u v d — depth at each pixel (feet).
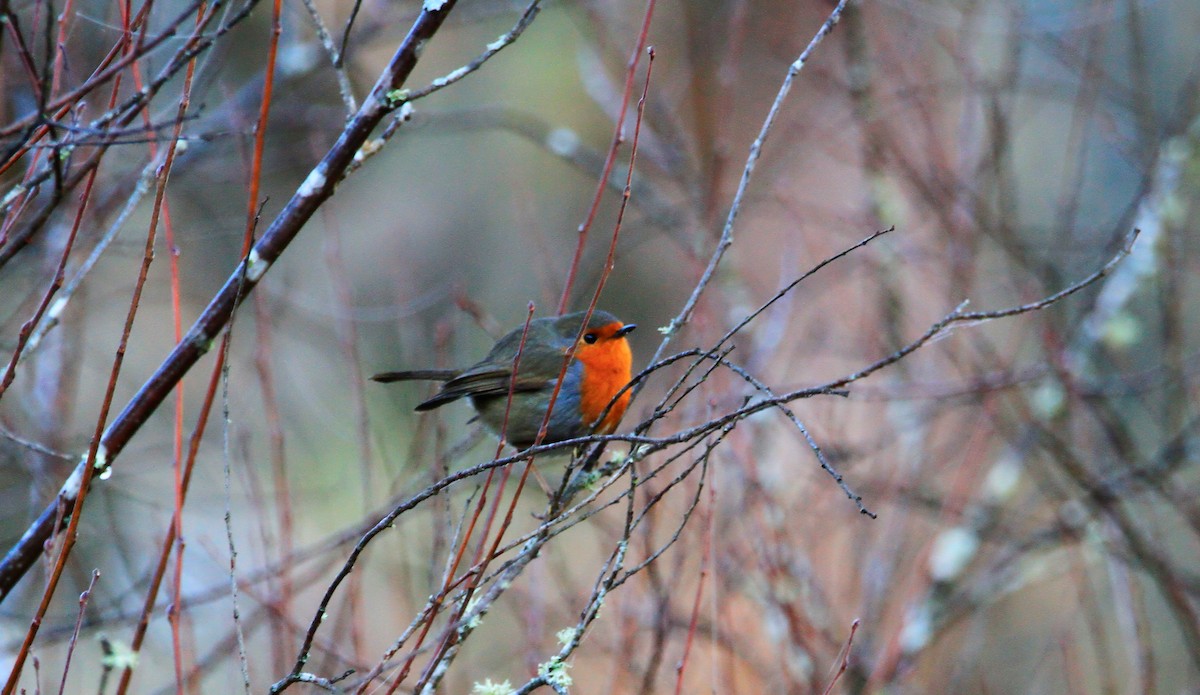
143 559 37.22
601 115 62.59
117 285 48.93
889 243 37.60
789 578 27.45
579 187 61.87
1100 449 37.55
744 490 28.58
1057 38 38.40
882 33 40.52
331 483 44.80
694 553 31.50
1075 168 49.16
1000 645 41.45
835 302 44.65
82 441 31.53
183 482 18.29
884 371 41.93
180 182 40.04
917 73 40.60
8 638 31.42
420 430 30.53
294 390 47.29
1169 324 35.14
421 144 62.34
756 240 49.96
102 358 47.57
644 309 59.47
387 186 61.77
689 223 39.22
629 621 26.71
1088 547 36.70
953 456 36.96
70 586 35.58
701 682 31.14
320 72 46.55
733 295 37.63
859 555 31.78
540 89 62.44
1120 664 41.32
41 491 27.96
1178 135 37.52
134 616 27.09
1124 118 42.70
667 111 39.60
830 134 42.11
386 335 54.49
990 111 38.04
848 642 19.56
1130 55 46.52
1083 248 38.24
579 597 29.50
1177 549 41.39
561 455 26.94
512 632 37.78
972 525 34.68
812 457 36.29
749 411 17.28
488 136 62.08
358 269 59.82
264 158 43.45
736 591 29.37
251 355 47.06
